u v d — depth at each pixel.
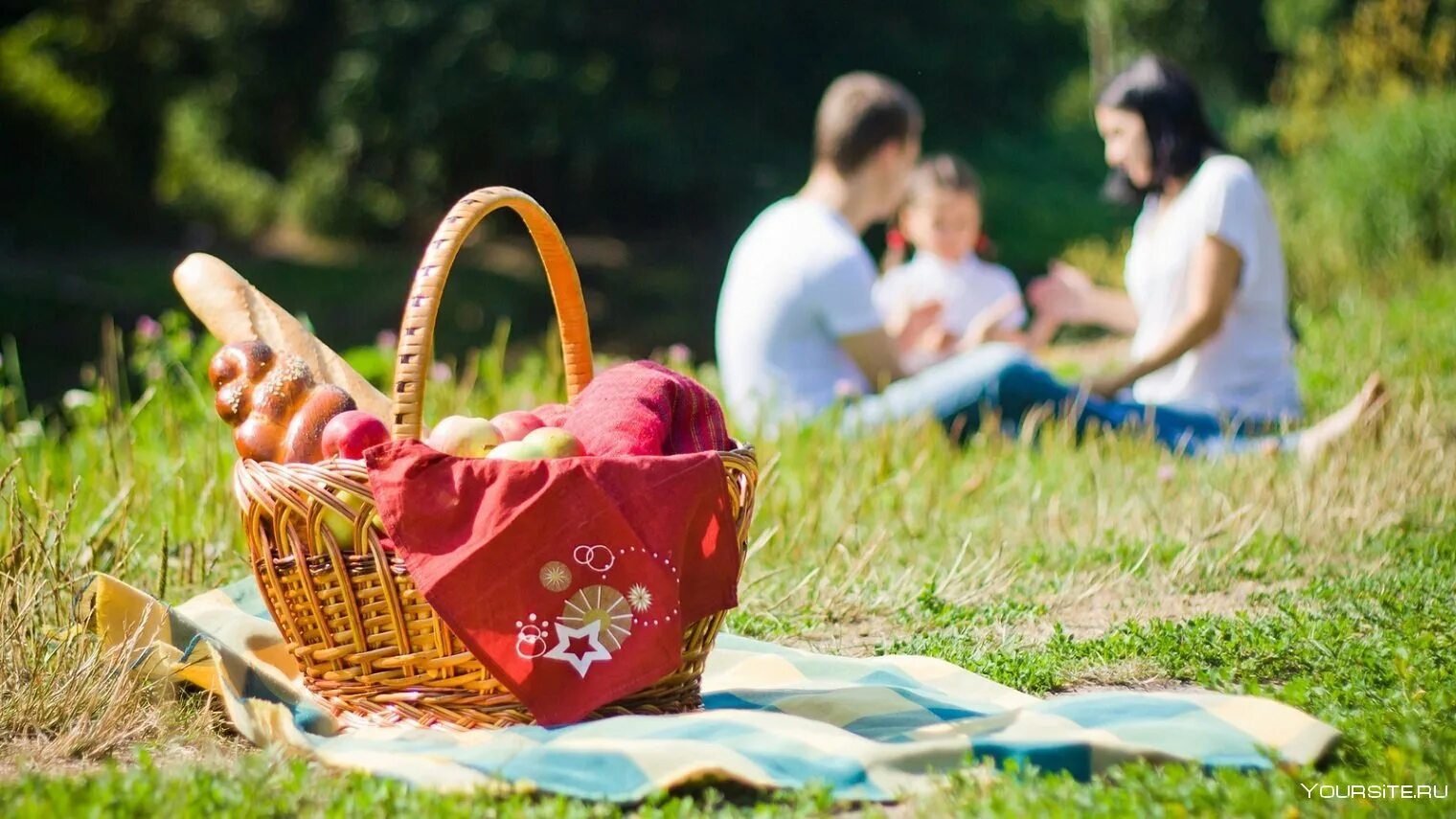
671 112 20.16
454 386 5.41
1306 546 4.06
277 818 2.10
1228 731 2.36
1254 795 2.08
